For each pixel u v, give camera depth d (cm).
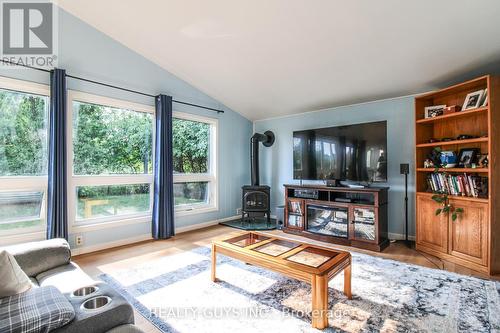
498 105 267
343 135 411
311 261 198
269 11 267
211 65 384
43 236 296
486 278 251
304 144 460
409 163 380
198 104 458
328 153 429
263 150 555
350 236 364
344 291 216
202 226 467
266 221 510
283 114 517
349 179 404
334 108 457
